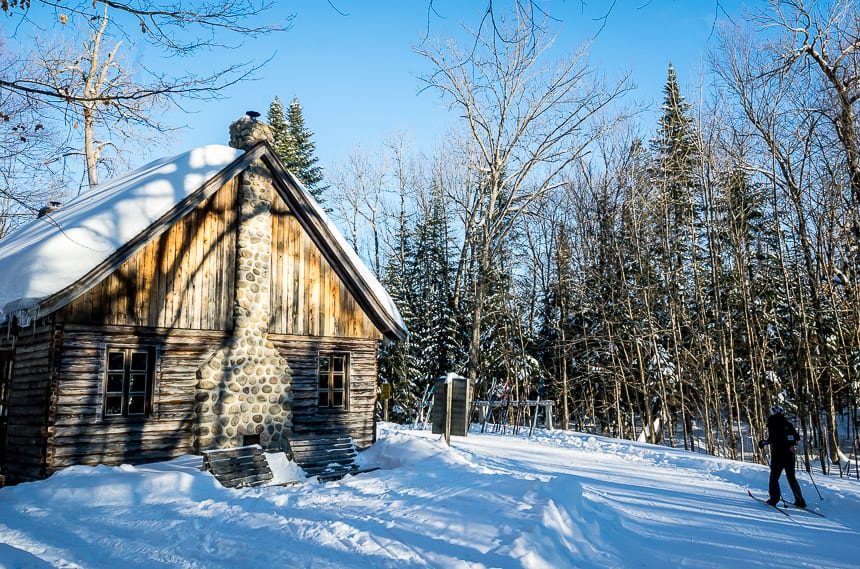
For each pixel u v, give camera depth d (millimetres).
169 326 14234
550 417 27609
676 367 29406
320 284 17203
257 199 16016
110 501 9891
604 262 32219
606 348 31406
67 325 12984
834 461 22328
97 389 13211
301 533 7805
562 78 31438
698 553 8039
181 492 10516
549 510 8219
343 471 14156
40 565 6508
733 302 27344
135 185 15461
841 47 20578
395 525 8117
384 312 17969
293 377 16375
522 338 34875
